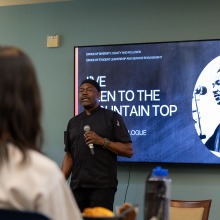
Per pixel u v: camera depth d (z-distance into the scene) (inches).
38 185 42.3
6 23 217.0
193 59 189.6
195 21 194.5
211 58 187.9
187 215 138.5
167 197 69.4
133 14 201.8
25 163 42.9
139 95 194.2
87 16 207.0
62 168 164.4
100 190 150.3
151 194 69.4
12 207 42.3
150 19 199.5
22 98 44.8
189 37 194.7
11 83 44.2
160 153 190.5
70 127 161.8
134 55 195.8
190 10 195.2
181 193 190.1
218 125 185.3
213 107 186.4
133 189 194.5
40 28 212.7
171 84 191.3
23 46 214.4
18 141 44.4
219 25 192.4
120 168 196.5
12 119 44.4
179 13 196.4
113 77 197.3
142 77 194.5
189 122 188.5
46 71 210.2
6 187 42.3
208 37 193.0
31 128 45.6
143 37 199.8
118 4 203.6
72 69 207.0
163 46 192.9
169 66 191.9
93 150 151.6
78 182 152.9
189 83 189.6
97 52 199.5
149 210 69.1
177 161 188.5
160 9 198.7
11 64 44.5
